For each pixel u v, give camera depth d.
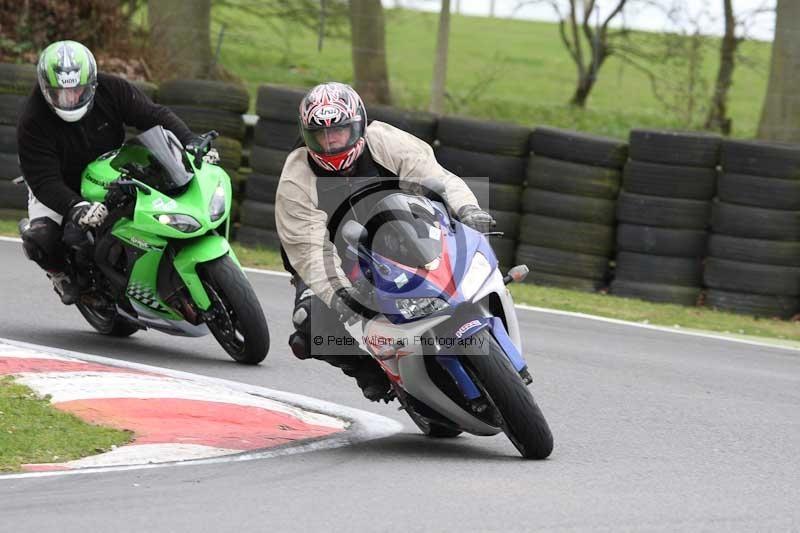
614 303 44.62
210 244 28.08
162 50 60.91
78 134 29.31
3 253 42.62
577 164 46.44
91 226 28.27
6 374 24.19
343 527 16.19
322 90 20.98
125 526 15.98
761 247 44.47
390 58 106.19
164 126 29.95
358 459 20.83
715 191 45.31
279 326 34.19
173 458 20.08
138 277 28.55
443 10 62.75
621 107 91.50
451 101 84.81
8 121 49.16
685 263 45.56
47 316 33.59
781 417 26.89
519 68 106.00
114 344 30.78
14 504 17.00
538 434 20.36
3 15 58.19
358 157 21.47
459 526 16.38
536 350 33.75
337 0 77.12
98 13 59.22
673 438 23.98
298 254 21.31
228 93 49.03
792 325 43.59
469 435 23.98
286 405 24.88
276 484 18.61
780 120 59.12
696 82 77.25
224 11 83.44
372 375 22.89
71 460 19.58
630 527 16.67
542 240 46.81
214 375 27.53
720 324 42.34
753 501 18.70
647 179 45.66
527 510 17.36
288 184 21.41
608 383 29.73
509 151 47.00
